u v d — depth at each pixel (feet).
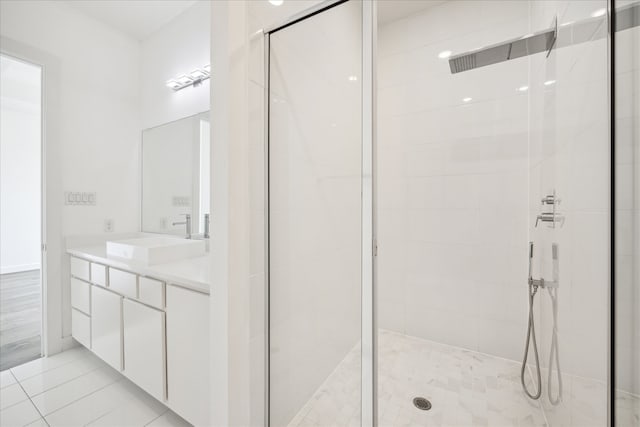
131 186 8.05
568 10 3.20
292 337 4.01
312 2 4.42
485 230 6.27
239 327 3.34
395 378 5.46
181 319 4.03
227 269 3.18
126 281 5.00
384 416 4.50
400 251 7.23
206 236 6.69
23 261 15.72
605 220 2.14
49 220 6.46
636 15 1.79
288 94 3.77
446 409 4.64
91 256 5.88
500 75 6.03
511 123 5.95
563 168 3.28
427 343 6.83
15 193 15.52
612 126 2.01
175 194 7.35
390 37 7.16
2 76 11.63
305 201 3.96
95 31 7.30
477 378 5.45
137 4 6.84
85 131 7.12
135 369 4.80
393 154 7.23
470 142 6.37
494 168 6.15
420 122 6.89
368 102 3.33
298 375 4.04
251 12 3.44
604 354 2.17
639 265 1.77
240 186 3.31
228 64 3.12
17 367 6.00
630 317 1.86
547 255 4.13
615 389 1.99
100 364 6.14
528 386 5.17
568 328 3.05
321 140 3.77
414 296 7.10
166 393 4.32
